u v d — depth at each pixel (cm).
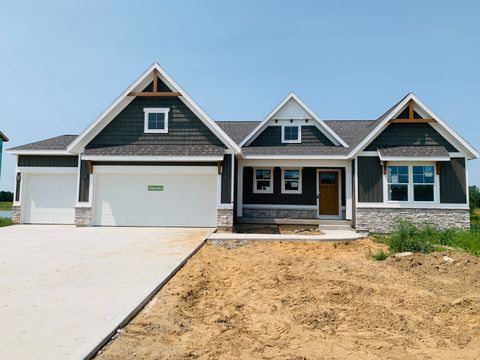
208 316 545
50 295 583
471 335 497
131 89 1562
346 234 1455
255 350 429
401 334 496
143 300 560
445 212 1485
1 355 378
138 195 1548
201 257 978
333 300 628
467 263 838
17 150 1677
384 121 1524
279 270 831
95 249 1001
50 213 1686
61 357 375
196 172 1525
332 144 1833
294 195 1838
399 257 930
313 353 429
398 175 1520
